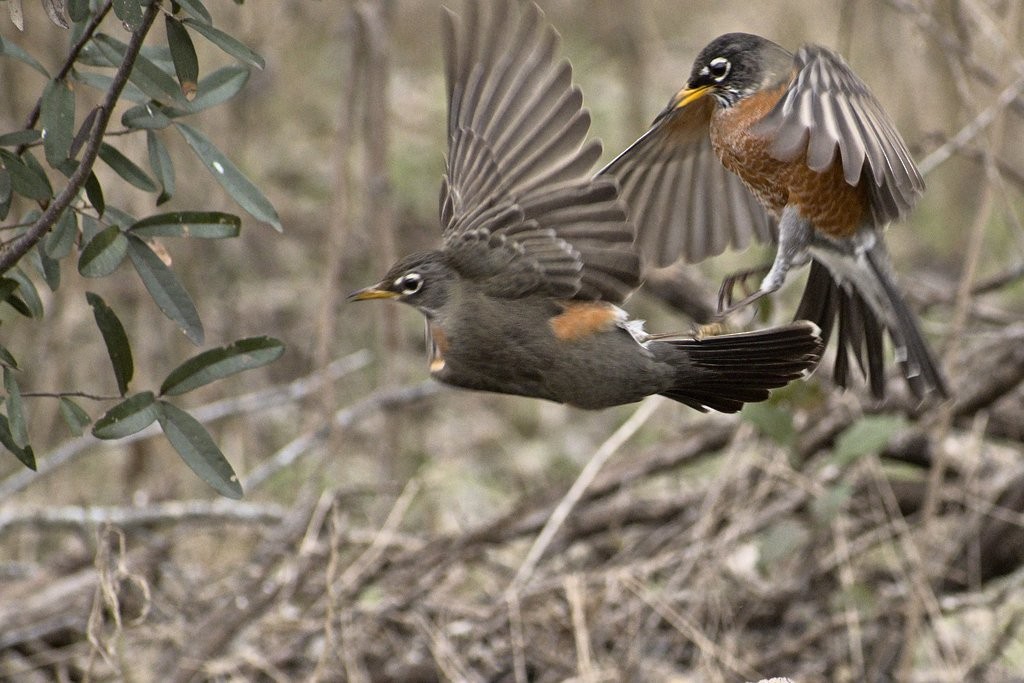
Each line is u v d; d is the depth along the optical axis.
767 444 11.12
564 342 5.87
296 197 16.20
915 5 11.28
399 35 17.69
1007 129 15.15
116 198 12.83
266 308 15.29
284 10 14.09
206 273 14.62
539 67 5.89
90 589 11.13
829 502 10.12
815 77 5.68
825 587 11.08
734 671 10.47
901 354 6.65
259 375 14.49
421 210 16.61
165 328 13.62
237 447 13.49
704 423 11.52
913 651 9.59
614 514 11.35
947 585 10.95
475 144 5.95
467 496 12.72
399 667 10.78
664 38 18.33
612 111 17.12
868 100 5.74
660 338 6.05
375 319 15.24
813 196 6.62
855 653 10.25
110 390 13.29
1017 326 10.87
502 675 10.73
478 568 11.85
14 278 5.91
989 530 10.80
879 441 9.88
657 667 10.60
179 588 12.09
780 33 16.28
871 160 5.51
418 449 13.90
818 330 6.01
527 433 14.46
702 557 10.90
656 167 7.17
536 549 10.55
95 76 6.26
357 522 12.99
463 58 5.97
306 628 10.74
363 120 14.02
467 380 5.98
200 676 10.62
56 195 6.07
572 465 13.67
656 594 10.73
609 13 16.97
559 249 5.80
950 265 16.55
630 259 5.79
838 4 15.63
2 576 11.83
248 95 15.12
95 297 6.13
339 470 13.45
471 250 5.86
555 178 5.79
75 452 12.45
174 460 12.94
